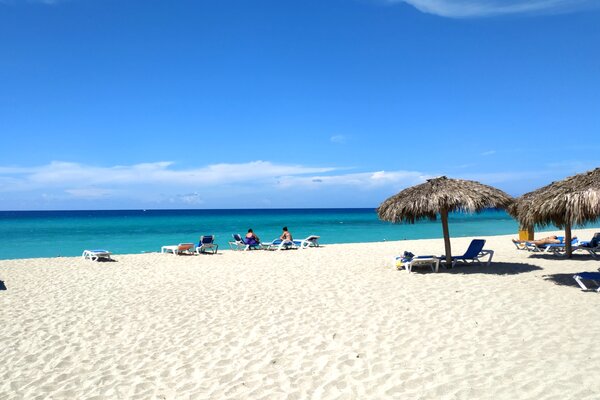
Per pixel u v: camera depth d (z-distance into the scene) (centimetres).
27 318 795
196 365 565
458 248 1942
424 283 1002
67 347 641
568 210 873
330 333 670
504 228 4097
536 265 1235
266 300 890
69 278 1225
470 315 737
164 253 1875
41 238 3278
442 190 1127
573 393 449
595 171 902
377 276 1116
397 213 1148
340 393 475
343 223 5734
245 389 493
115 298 949
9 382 527
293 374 528
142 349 627
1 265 1506
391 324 704
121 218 8106
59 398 485
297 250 1916
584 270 1134
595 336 614
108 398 482
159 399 476
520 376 495
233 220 6906
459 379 495
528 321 693
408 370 525
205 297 935
